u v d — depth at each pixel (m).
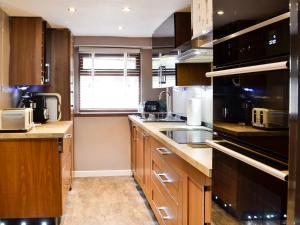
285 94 0.94
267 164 1.02
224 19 1.45
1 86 3.51
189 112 3.68
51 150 3.15
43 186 3.16
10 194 3.13
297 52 0.87
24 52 3.85
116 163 5.30
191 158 1.83
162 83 4.11
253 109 1.16
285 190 0.93
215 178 1.52
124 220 3.44
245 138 1.22
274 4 1.00
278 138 0.98
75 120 5.18
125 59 5.45
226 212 1.39
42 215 3.17
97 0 3.15
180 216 2.21
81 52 5.30
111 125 5.27
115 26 4.39
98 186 4.70
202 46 2.45
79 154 5.22
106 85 5.45
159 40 4.27
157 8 3.41
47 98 4.32
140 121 4.18
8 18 3.76
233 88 1.34
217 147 1.43
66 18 3.92
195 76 3.54
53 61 4.52
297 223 0.87
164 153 2.62
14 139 3.10
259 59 1.11
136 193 4.37
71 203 3.96
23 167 3.13
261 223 1.08
